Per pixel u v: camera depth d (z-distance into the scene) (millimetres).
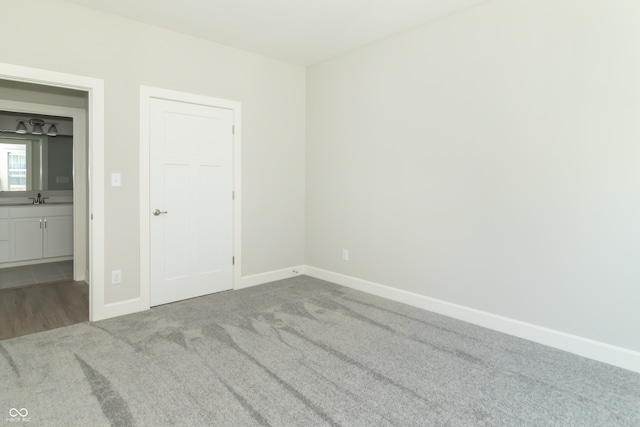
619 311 2367
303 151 4555
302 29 3393
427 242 3365
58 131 5566
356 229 3998
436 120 3244
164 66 3359
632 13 2256
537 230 2693
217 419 1813
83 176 4246
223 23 3258
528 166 2717
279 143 4297
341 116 4090
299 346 2607
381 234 3750
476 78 2971
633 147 2275
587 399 2010
